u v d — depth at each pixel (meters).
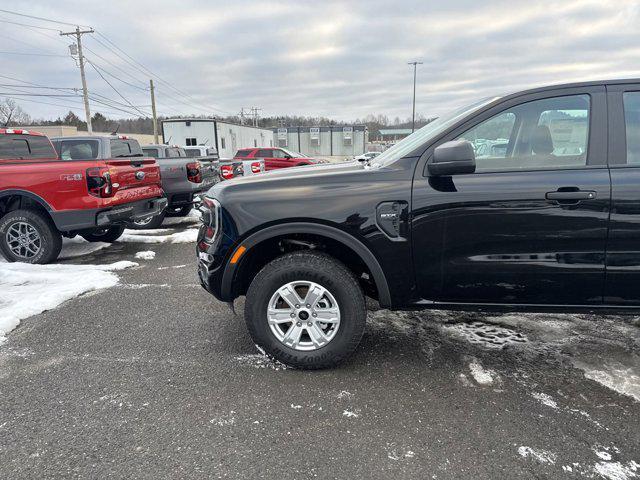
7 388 2.71
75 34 32.19
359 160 3.75
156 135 41.56
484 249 2.61
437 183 2.61
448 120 2.92
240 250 2.81
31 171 5.36
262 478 1.96
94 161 5.43
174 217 10.14
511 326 3.54
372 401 2.54
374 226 2.67
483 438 2.21
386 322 3.66
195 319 3.78
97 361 3.04
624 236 2.48
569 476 1.95
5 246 5.59
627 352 3.08
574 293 2.61
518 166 2.61
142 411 2.46
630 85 2.56
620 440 2.18
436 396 2.58
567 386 2.66
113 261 5.91
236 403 2.53
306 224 2.73
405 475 1.97
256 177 3.06
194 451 2.14
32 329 3.59
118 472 2.00
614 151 2.53
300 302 2.82
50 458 2.10
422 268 2.69
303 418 2.39
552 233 2.53
